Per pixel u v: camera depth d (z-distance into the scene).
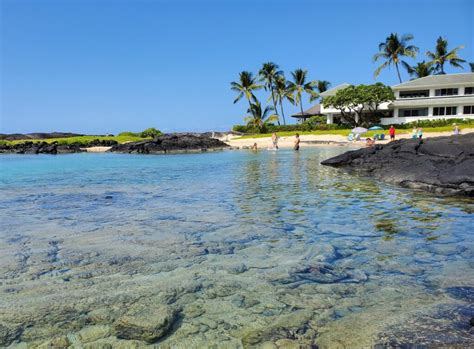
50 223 7.14
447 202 8.45
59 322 3.42
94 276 4.45
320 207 8.18
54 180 14.34
